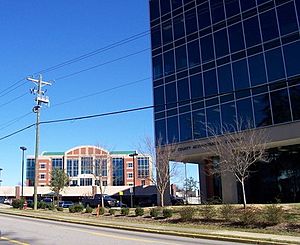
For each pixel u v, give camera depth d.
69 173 112.88
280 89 32.28
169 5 43.22
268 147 35.38
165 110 41.31
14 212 36.25
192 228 21.14
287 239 16.33
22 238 16.61
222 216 23.30
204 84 38.12
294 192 33.75
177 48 41.44
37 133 39.81
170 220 25.00
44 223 25.25
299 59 31.36
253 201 35.91
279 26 33.06
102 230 21.02
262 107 33.28
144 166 111.94
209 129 36.56
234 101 35.34
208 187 42.38
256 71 34.19
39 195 100.38
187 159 41.28
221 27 37.59
